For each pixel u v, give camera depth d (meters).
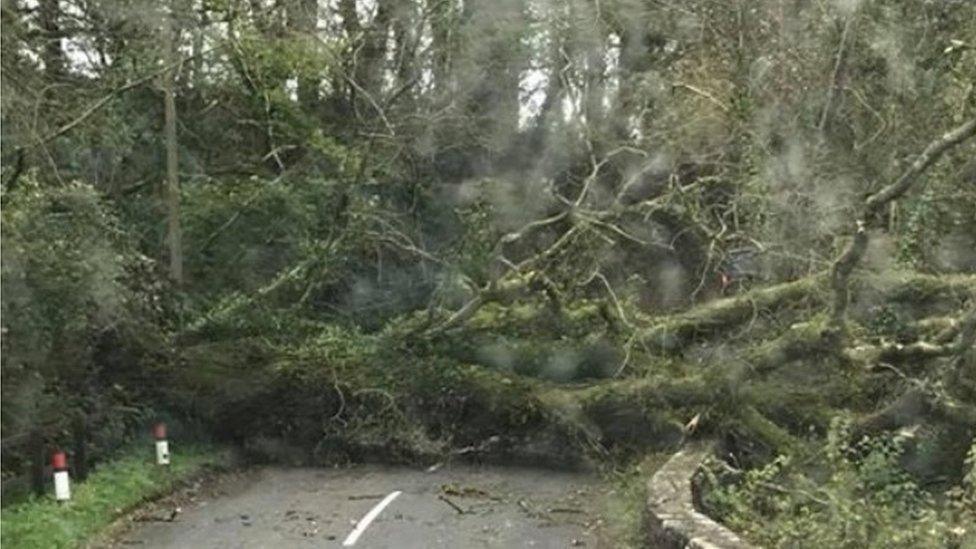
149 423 17.38
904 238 16.17
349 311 21.34
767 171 16.47
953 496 11.53
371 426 17.94
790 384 15.33
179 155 22.50
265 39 20.00
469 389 17.78
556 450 17.27
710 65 18.36
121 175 21.66
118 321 16.30
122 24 17.70
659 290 19.84
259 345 18.55
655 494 11.77
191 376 17.83
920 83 17.03
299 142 22.02
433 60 22.09
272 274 21.89
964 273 16.45
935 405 13.58
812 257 16.00
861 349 14.36
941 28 17.44
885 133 16.64
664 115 19.06
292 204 21.20
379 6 21.69
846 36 16.41
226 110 23.34
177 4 18.02
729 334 16.62
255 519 13.47
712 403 15.44
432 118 21.09
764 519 11.66
